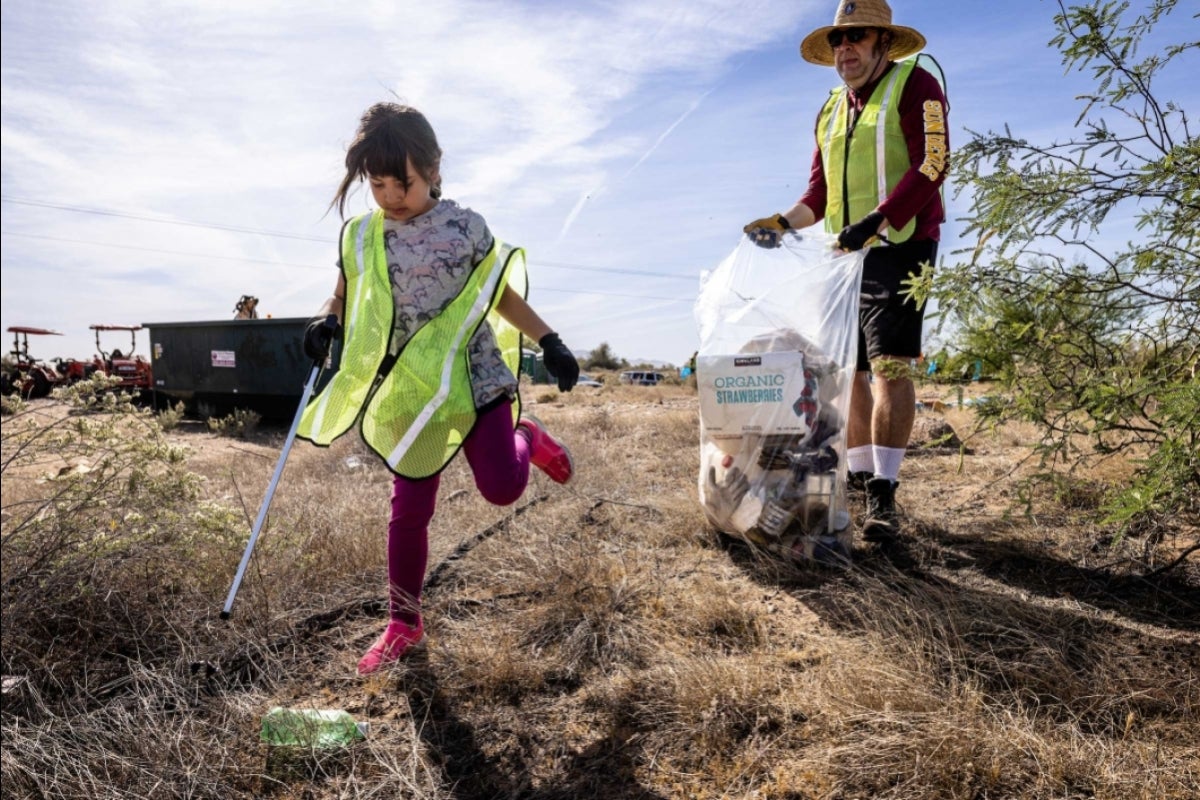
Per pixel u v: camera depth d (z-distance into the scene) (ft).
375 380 8.54
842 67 12.41
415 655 8.92
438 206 8.84
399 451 8.43
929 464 16.61
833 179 12.77
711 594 9.86
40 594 9.53
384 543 11.98
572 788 6.73
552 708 7.88
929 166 11.26
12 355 69.41
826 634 8.98
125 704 7.95
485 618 9.85
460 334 8.54
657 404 38.83
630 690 7.91
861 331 12.52
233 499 16.26
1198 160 6.89
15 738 7.08
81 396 11.39
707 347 11.94
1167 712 7.08
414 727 7.52
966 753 6.36
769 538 11.18
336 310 9.46
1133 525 10.94
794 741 7.03
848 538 11.30
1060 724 6.93
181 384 47.16
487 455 8.71
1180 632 8.48
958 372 8.40
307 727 7.30
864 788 6.36
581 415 29.96
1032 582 10.13
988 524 12.09
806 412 11.25
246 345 43.42
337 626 9.86
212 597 10.02
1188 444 7.32
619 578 10.61
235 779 6.86
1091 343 8.06
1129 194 7.56
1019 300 7.92
